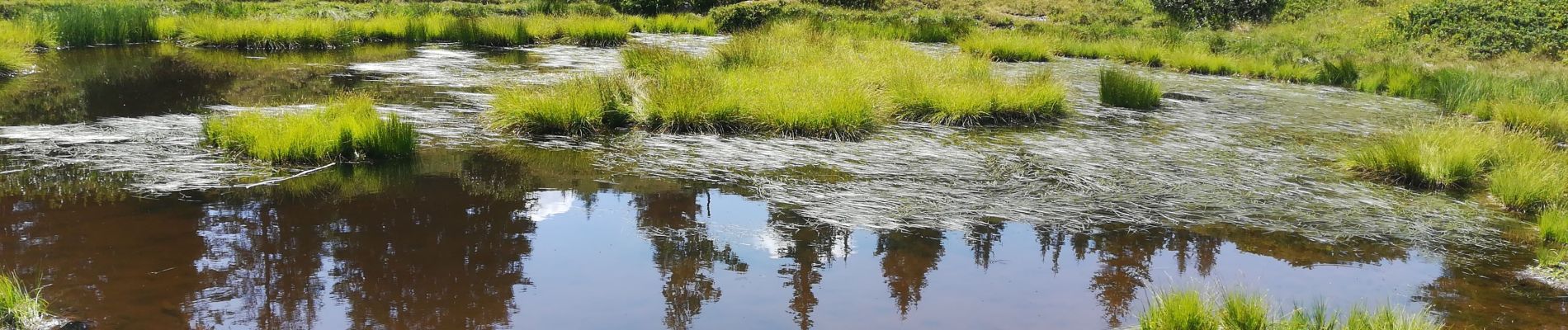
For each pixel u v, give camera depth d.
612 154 8.53
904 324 4.54
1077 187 7.54
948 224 6.37
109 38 17.97
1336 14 26.75
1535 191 7.29
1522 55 21.06
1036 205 6.96
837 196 7.09
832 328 4.47
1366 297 5.14
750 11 26.45
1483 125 11.44
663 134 9.45
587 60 17.14
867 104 10.18
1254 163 8.88
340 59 16.55
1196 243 6.13
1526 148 8.88
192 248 5.48
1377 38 23.55
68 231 5.71
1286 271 5.60
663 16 26.23
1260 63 18.53
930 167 8.19
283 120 8.52
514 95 10.20
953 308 4.78
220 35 18.14
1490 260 5.95
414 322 4.46
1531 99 12.77
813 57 14.86
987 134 10.04
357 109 9.37
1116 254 5.81
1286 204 7.26
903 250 5.78
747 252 5.69
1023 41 20.53
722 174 7.82
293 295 4.77
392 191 6.98
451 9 26.06
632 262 5.43
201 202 6.48
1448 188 8.02
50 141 8.27
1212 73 18.25
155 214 6.15
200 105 10.72
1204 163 8.77
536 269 5.28
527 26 21.45
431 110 10.76
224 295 4.75
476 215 6.38
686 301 4.80
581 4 27.94
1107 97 12.72
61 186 6.76
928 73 12.59
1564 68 19.38
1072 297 4.98
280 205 6.49
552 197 6.95
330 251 5.50
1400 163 8.29
